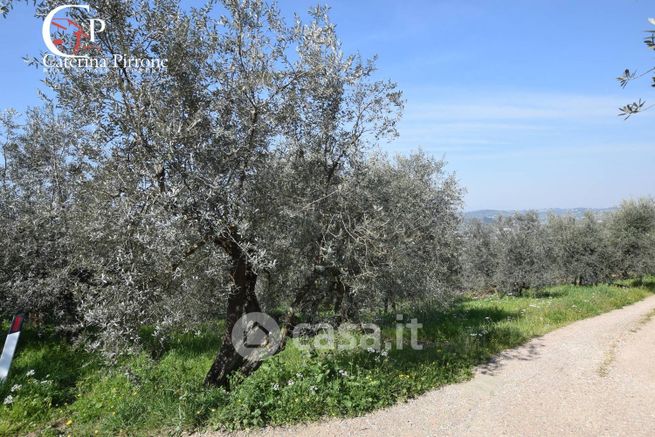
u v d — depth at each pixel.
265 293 7.07
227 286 5.86
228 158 5.30
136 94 4.81
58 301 8.79
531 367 7.58
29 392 6.38
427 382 6.53
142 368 6.25
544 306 13.91
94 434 5.25
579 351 8.67
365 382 6.01
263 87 5.58
